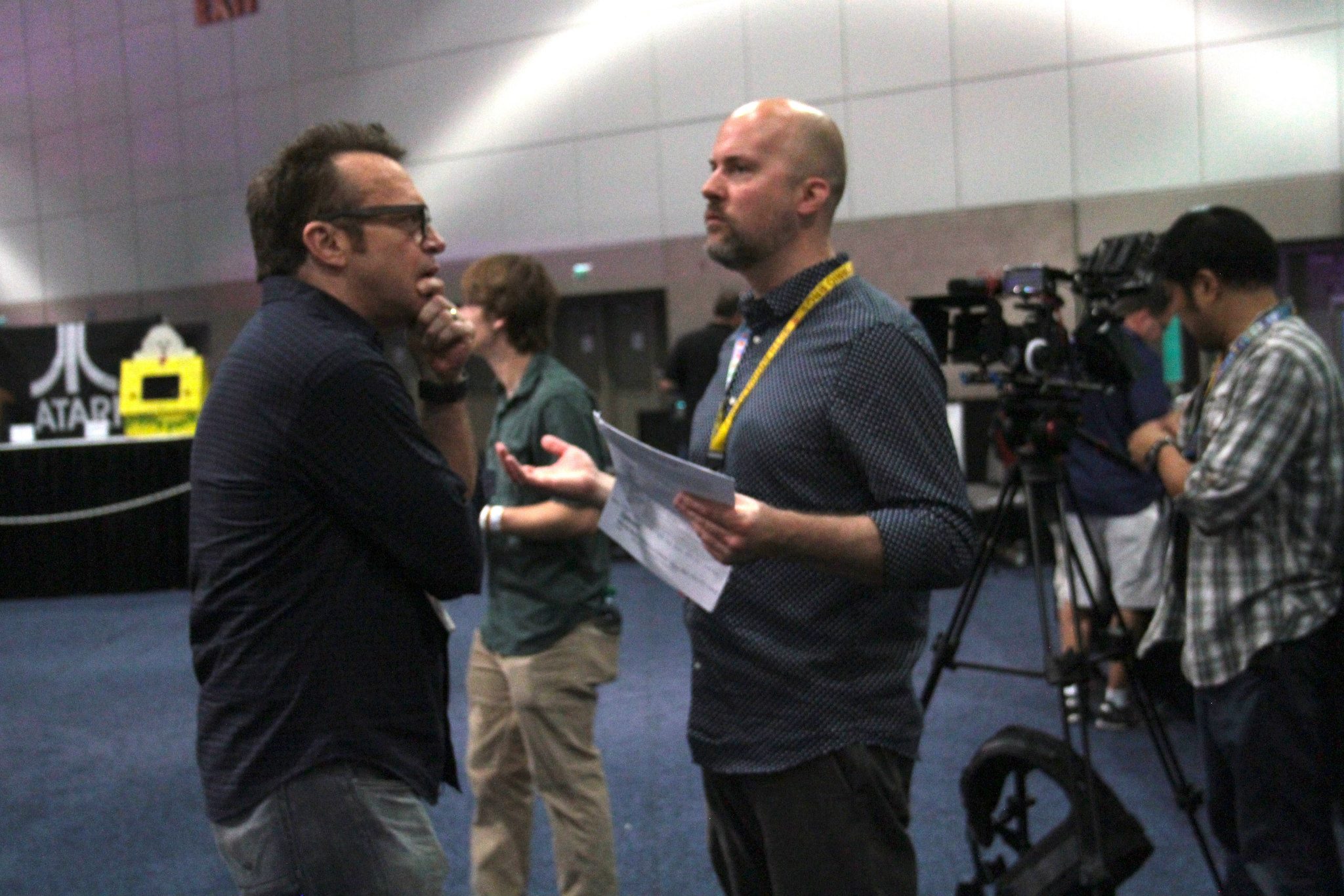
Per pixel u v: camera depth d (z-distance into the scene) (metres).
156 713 4.96
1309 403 2.02
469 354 1.72
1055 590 4.23
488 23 9.67
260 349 1.50
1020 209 8.16
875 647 1.70
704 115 9.03
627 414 9.58
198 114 10.87
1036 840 3.22
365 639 1.50
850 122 8.59
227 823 1.51
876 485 1.63
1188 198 7.68
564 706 2.43
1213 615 2.11
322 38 10.26
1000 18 8.12
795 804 1.69
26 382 8.51
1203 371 7.19
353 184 1.54
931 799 3.56
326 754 1.46
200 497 1.53
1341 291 7.46
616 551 8.09
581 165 9.46
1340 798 2.06
